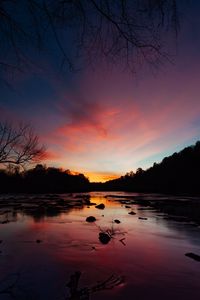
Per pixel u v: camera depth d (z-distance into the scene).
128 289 8.79
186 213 29.86
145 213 31.11
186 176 115.94
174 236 17.00
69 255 12.46
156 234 17.64
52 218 25.84
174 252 13.12
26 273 10.08
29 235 17.03
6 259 11.72
